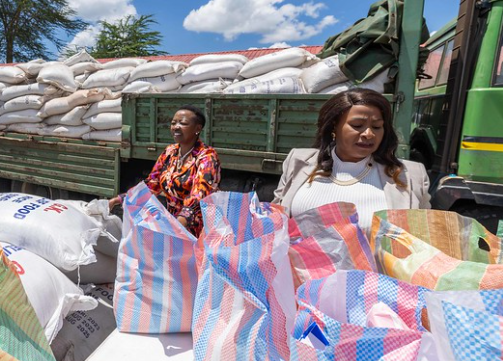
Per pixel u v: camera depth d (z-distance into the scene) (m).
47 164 4.40
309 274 0.99
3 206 1.69
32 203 1.71
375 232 1.03
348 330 0.70
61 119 4.19
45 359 1.06
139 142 3.67
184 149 2.28
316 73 2.96
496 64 2.43
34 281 1.31
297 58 3.41
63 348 1.44
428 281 0.86
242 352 0.84
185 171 2.21
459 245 0.99
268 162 3.07
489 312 0.66
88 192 4.11
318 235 1.01
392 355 0.66
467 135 2.56
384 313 0.77
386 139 1.41
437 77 3.70
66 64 4.91
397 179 1.38
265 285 0.86
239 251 0.88
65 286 1.44
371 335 0.68
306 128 2.91
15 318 0.99
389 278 0.82
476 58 2.54
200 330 0.96
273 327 0.84
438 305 0.65
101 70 4.59
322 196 1.40
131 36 24.86
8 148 4.75
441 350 0.64
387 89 2.69
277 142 3.04
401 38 2.57
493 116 2.46
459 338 0.61
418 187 1.40
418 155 3.77
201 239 1.10
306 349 0.69
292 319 0.90
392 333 0.67
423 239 1.02
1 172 4.87
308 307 0.77
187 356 1.16
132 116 3.69
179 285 1.22
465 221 0.99
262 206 1.13
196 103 3.34
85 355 1.49
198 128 2.26
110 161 3.88
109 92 4.01
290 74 3.33
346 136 1.35
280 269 0.93
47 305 1.31
